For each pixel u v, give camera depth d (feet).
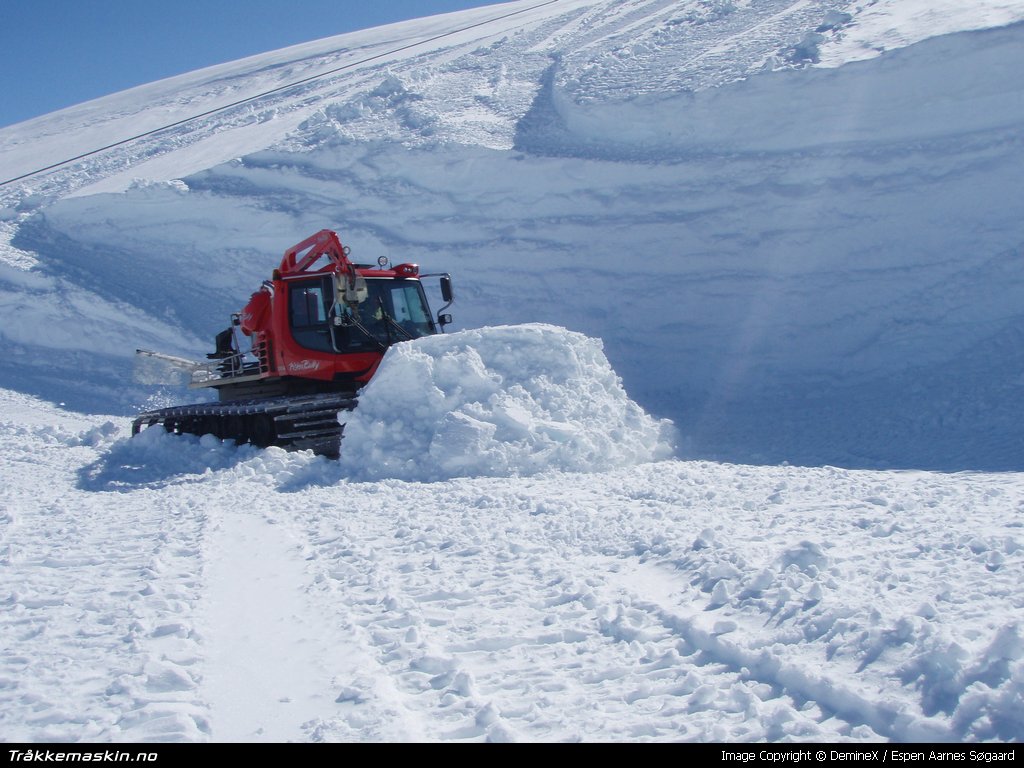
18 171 86.69
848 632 11.09
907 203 43.57
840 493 20.22
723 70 53.47
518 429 26.96
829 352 42.19
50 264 59.06
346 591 15.05
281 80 101.19
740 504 19.62
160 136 83.35
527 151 54.85
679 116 51.78
